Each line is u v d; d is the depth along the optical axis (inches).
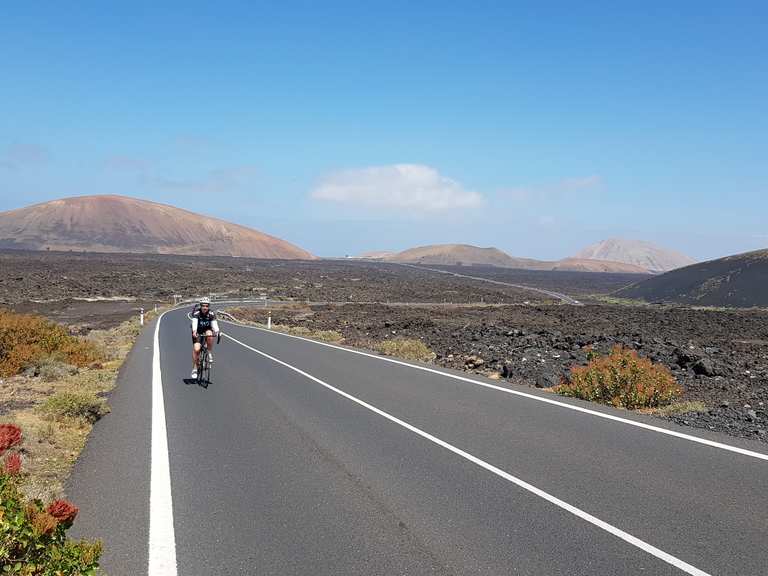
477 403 474.9
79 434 366.3
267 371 668.1
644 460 313.4
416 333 1333.7
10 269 3875.5
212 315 582.2
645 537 215.8
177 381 586.2
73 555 156.9
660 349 957.8
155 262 5954.7
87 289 3161.9
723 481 278.5
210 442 349.7
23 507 166.2
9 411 428.5
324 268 7396.7
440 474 289.9
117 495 258.4
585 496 258.8
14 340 660.1
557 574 187.9
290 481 278.8
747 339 1307.8
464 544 209.9
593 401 514.0
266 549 205.9
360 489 267.9
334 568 192.1
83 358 695.7
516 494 261.1
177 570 190.5
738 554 202.1
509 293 4581.7
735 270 5310.0
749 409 496.1
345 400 487.8
